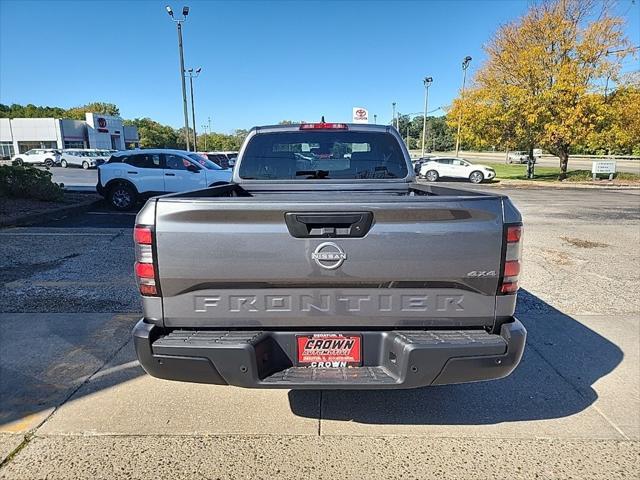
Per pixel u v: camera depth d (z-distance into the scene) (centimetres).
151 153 1292
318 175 439
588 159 6362
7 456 265
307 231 236
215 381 243
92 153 3884
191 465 259
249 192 433
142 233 239
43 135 5338
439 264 238
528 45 2436
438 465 260
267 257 237
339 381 238
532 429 295
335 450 274
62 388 340
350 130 434
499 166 4550
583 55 2309
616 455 269
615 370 372
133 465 259
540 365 381
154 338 247
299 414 311
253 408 318
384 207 233
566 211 1355
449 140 9769
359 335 249
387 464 261
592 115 2288
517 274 244
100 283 584
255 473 253
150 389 340
